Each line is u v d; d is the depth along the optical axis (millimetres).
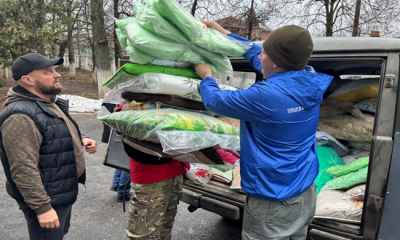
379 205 1705
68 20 12477
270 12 11398
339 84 3301
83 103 11227
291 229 1517
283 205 1465
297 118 1439
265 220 1487
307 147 1545
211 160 1824
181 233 2951
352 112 2830
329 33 10578
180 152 1639
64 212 1790
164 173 1883
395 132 1676
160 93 1793
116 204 3469
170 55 1602
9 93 1676
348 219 1895
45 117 1658
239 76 3209
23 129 1544
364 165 2172
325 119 2896
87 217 3141
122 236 2801
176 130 1628
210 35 1629
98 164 4906
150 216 1890
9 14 12234
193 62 1677
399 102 1695
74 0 14156
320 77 1488
